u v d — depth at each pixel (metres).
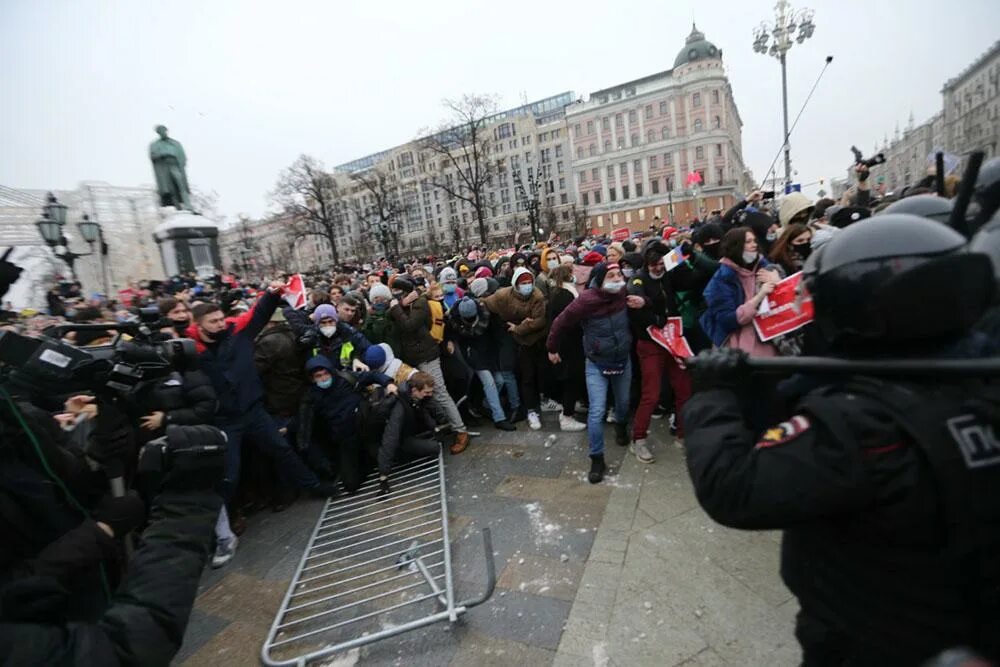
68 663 1.01
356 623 2.61
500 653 2.26
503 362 4.84
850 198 6.30
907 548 0.83
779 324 2.84
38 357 1.59
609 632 2.27
